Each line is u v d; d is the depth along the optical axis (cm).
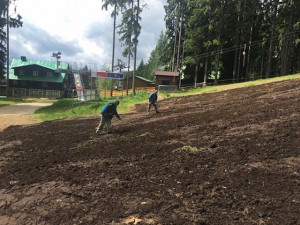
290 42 2973
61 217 391
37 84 6462
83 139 930
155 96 1390
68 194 465
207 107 1359
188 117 1103
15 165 678
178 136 791
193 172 503
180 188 443
